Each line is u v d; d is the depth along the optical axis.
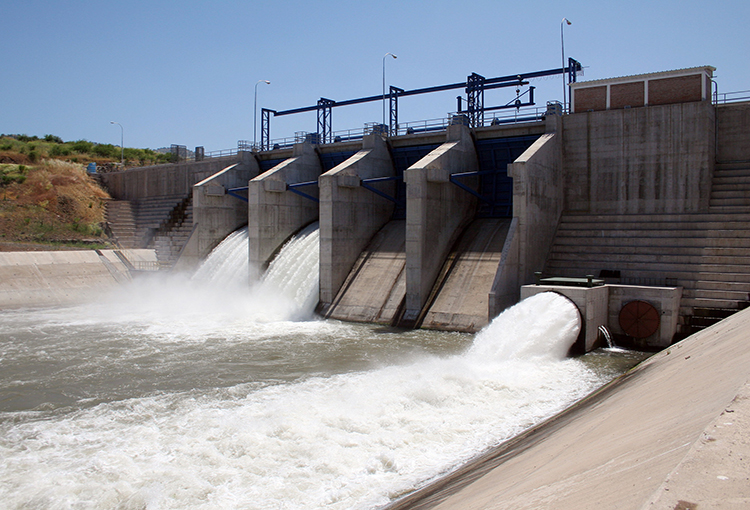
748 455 5.77
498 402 17.98
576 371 21.45
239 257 45.50
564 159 34.59
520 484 8.41
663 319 25.25
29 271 43.69
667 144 31.50
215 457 14.32
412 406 17.66
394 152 43.00
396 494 11.91
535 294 25.52
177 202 58.34
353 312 35.84
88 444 15.43
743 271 26.78
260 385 20.80
